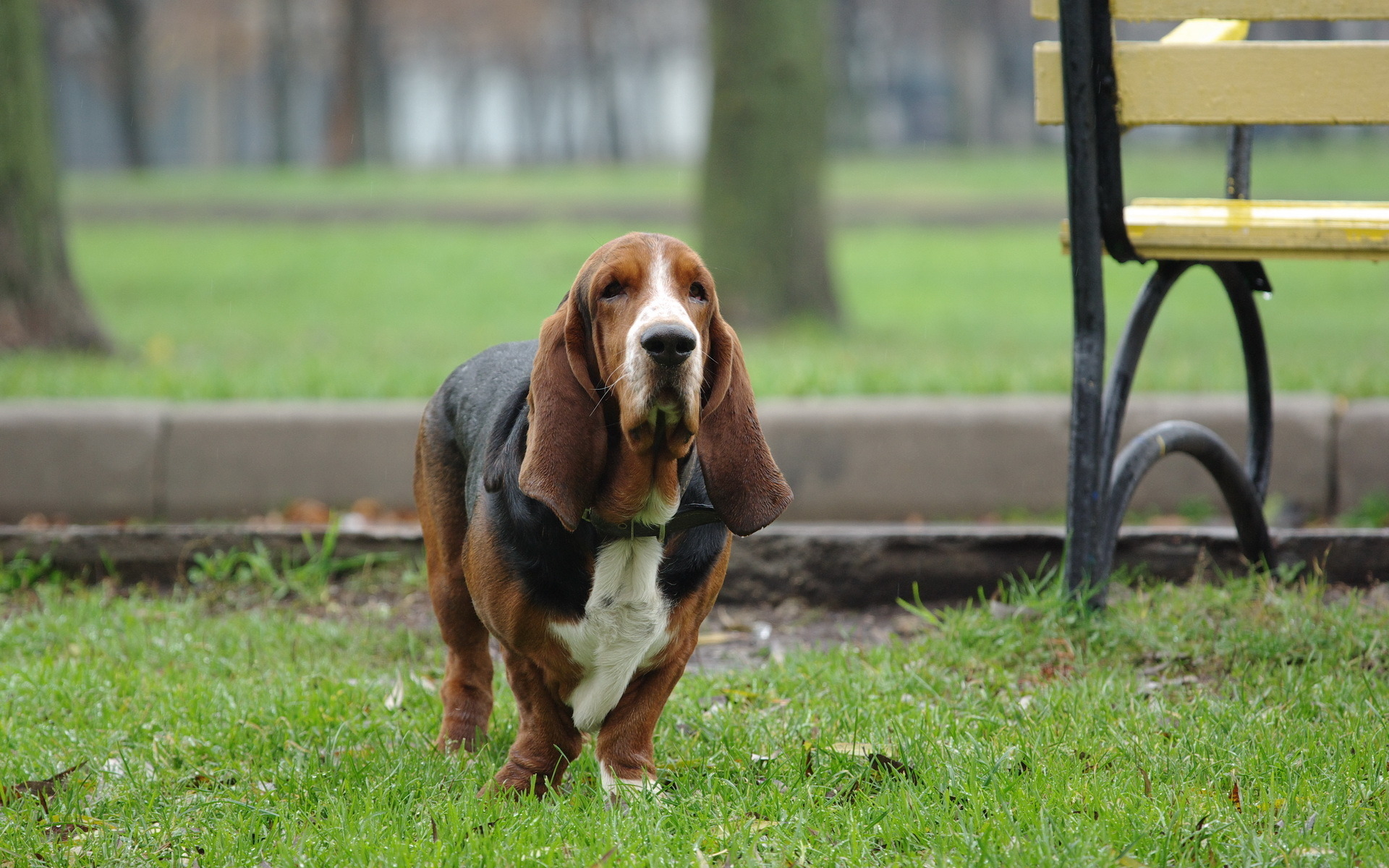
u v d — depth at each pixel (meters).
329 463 12.52
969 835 5.10
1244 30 9.31
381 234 36.56
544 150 114.88
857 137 81.69
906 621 8.94
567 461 5.50
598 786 5.98
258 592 9.68
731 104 23.00
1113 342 19.58
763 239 23.02
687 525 5.87
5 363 16.28
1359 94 6.98
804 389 13.69
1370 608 8.17
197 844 5.49
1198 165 45.06
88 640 8.52
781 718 6.84
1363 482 11.73
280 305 25.78
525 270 30.41
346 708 7.16
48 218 18.30
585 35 82.94
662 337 5.11
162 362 17.88
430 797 5.88
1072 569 7.95
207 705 7.19
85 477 12.41
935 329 23.25
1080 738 6.21
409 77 117.50
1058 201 40.84
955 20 75.19
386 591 9.72
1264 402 9.07
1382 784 5.54
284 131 72.69
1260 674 7.18
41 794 5.76
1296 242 7.28
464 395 6.82
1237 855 4.97
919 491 12.28
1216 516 11.79
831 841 5.36
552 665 5.88
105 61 72.06
